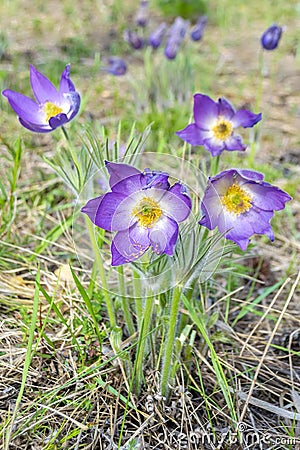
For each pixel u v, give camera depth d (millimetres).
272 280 563
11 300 507
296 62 1085
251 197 397
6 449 391
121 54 1097
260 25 1317
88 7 1396
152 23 1321
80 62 1034
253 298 542
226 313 495
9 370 451
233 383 457
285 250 603
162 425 422
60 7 1394
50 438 408
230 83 980
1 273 535
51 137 733
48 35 1180
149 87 834
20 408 426
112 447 408
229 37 1236
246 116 476
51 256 559
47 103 439
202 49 1152
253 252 587
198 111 475
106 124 780
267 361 480
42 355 453
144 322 413
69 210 624
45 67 954
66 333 476
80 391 428
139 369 430
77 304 497
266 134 807
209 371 464
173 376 433
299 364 481
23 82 874
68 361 456
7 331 478
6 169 670
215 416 431
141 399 437
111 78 965
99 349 462
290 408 447
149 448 410
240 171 385
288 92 948
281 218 642
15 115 775
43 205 621
